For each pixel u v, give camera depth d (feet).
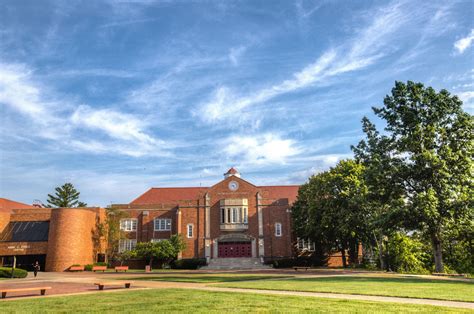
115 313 46.60
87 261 195.52
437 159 122.62
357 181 167.73
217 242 212.84
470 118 129.18
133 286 89.15
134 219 222.07
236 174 233.55
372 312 44.42
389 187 137.69
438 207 122.01
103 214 216.13
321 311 45.24
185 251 211.82
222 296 60.39
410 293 63.21
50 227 188.75
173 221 220.23
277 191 252.01
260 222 213.87
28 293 80.07
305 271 149.07
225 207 215.10
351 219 168.55
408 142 131.03
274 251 209.77
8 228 198.18
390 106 139.85
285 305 49.88
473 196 118.83
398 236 167.43
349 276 112.78
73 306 53.78
